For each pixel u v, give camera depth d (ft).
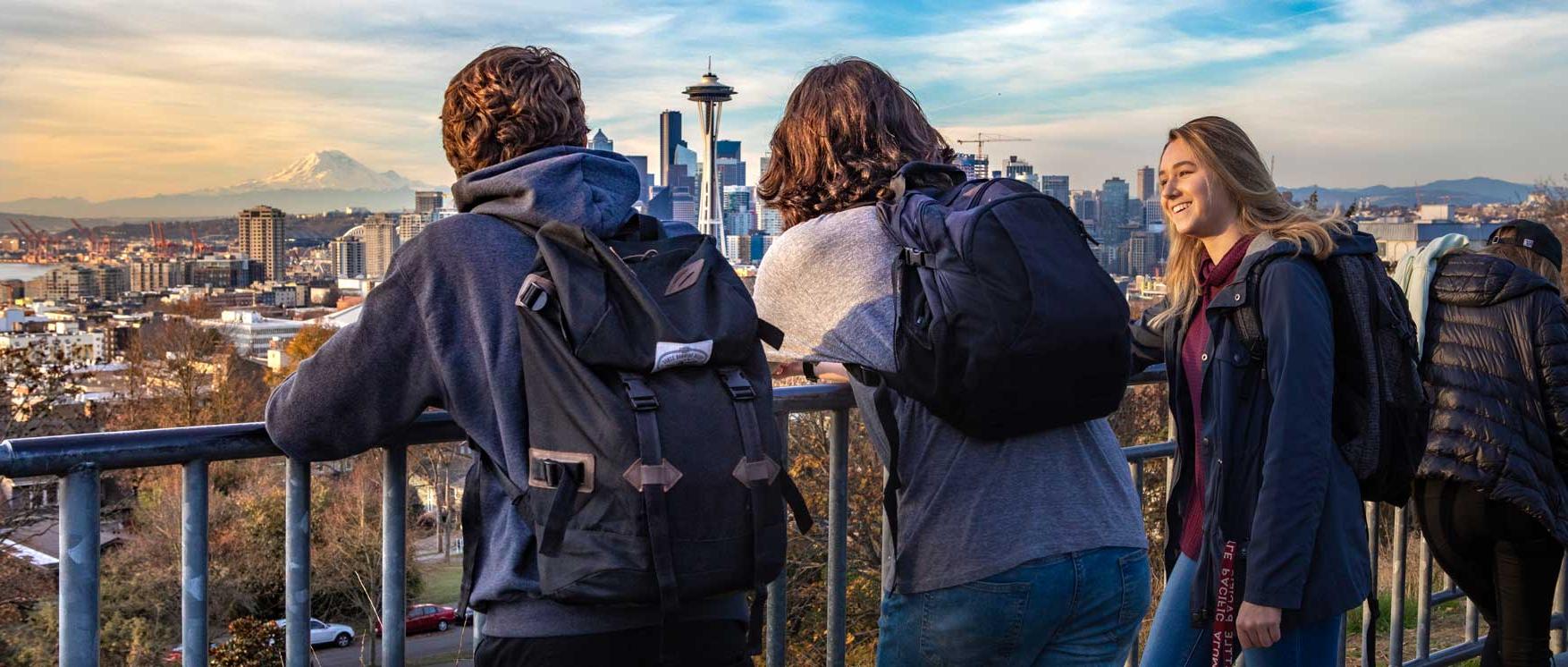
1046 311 5.84
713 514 5.27
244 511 55.52
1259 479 6.83
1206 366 7.11
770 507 5.45
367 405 5.76
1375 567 11.71
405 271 5.70
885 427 6.47
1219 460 6.95
